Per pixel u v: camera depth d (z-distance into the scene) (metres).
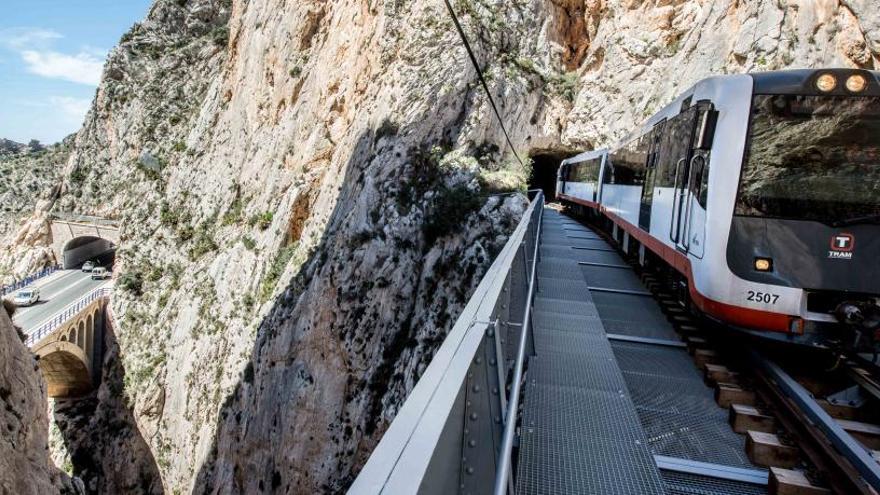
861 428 4.67
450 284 25.75
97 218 73.19
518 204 26.58
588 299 8.34
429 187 29.98
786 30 24.81
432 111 32.19
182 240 55.66
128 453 43.84
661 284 9.64
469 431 1.85
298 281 33.50
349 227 30.81
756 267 5.75
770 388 5.20
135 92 79.94
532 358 5.76
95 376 49.22
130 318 51.78
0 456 10.43
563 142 37.06
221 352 39.19
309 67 44.56
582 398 4.84
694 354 6.48
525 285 5.59
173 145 69.75
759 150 5.93
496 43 35.44
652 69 33.84
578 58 39.06
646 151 11.56
